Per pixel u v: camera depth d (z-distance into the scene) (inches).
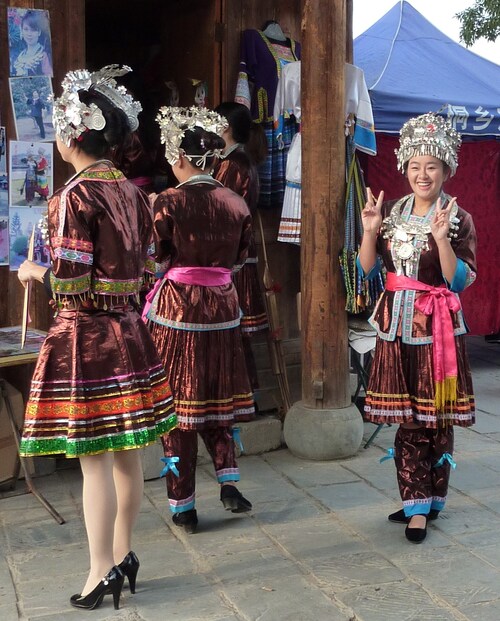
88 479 106.8
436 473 136.3
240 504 138.5
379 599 111.7
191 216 129.6
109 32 238.7
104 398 103.3
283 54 186.1
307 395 171.5
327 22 160.6
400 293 130.9
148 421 105.7
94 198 100.7
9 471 152.4
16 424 144.0
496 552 126.8
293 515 141.8
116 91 107.0
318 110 162.9
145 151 176.4
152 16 222.2
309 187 166.1
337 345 169.2
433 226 124.9
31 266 110.8
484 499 149.4
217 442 139.3
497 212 281.9
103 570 108.3
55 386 103.3
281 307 191.6
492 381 246.5
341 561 123.7
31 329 154.4
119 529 112.3
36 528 136.3
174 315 131.1
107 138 104.1
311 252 167.5
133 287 106.7
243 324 171.5
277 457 172.6
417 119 129.7
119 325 104.9
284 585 116.1
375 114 216.1
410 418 130.2
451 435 135.6
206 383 132.6
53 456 106.9
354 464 167.3
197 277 131.7
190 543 130.7
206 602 111.5
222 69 185.8
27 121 156.3
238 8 185.9
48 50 157.2
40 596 113.2
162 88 210.1
